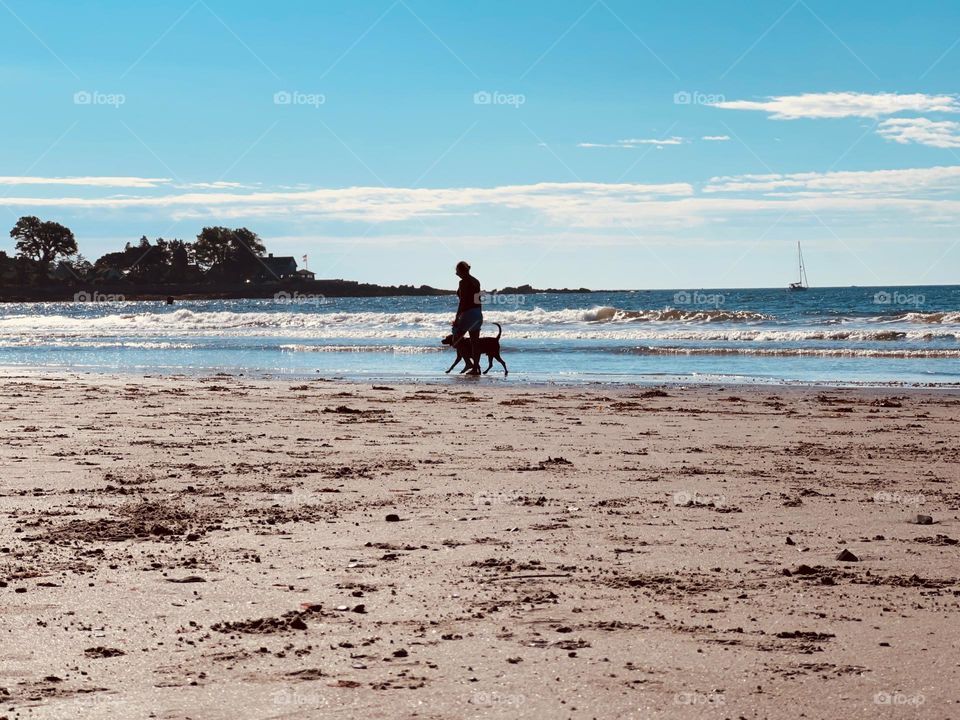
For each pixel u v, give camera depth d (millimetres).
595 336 37062
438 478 9117
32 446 11195
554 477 9188
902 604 5094
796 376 21641
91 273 164375
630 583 5477
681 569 5793
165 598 5113
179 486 8633
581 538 6609
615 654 4293
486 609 4961
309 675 4012
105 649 4305
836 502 7992
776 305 85000
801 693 3840
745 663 4180
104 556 6027
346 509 7613
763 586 5441
